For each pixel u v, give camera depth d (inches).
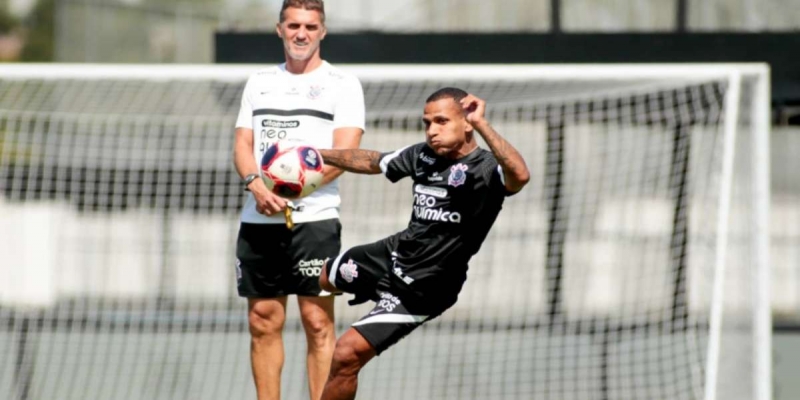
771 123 1644.9
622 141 1544.0
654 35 1596.9
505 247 1572.3
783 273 1689.2
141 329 1434.5
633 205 1540.4
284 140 753.6
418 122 1280.8
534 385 1249.4
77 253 1582.2
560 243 1437.0
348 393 719.7
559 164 1386.6
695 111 1210.0
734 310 1105.4
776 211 1689.2
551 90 1153.4
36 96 1243.8
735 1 1654.8
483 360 1341.0
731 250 1116.5
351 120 779.4
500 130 1529.3
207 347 1406.3
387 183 1514.5
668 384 1234.6
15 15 4375.0
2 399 1221.1
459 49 1598.2
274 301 778.8
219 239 1579.7
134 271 1588.3
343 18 1675.7
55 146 1416.1
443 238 706.8
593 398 1211.9
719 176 1092.5
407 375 1296.8
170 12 2511.1
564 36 1599.4
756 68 986.7
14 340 1407.5
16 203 1539.1
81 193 1470.2
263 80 787.4
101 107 1274.6
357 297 753.6
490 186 694.5
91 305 1566.2
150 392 1246.9
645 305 1502.2
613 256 1550.2
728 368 1091.3
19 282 1550.2
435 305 719.7
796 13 1647.4
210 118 1307.8
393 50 1598.2
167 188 1462.8
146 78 991.6
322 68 788.0
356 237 1512.1
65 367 1331.2
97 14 2405.3
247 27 1695.4
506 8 1657.2
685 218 1274.6
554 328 1427.2
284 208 737.0
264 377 778.2
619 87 1112.2
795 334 1587.1
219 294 1565.0
